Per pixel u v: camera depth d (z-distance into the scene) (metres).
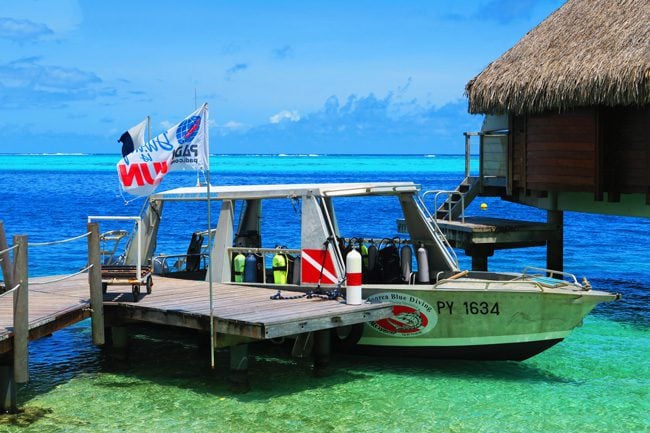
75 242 28.47
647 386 10.52
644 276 21.39
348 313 10.02
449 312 10.59
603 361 11.84
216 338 9.79
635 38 14.35
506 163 18.23
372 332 11.10
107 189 68.50
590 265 23.84
